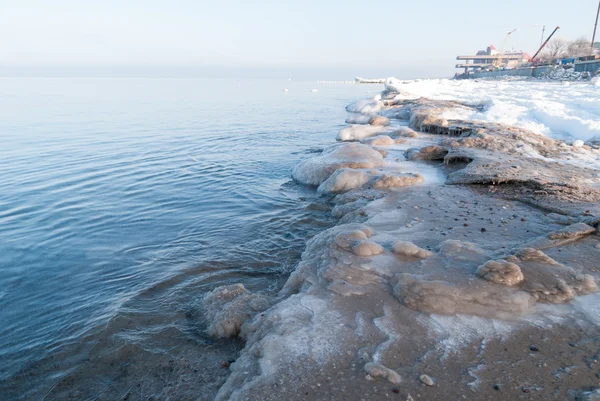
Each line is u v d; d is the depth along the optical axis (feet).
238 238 22.11
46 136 56.85
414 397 9.18
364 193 26.35
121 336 13.55
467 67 335.47
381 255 15.99
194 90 196.85
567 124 40.63
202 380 11.23
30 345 13.52
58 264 19.58
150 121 73.51
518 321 11.93
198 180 34.55
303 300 13.48
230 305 14.20
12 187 32.60
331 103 117.29
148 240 22.26
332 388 9.52
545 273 14.15
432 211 21.83
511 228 19.03
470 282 13.57
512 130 40.09
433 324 11.89
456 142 36.11
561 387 9.34
